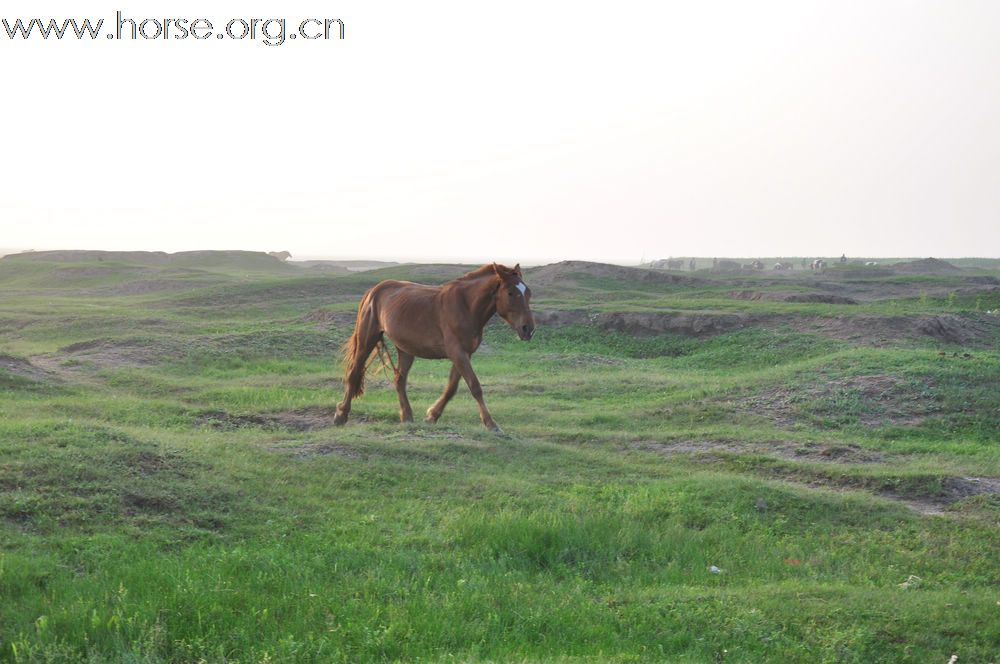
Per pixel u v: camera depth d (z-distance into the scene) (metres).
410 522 8.52
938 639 6.42
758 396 17.33
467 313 13.17
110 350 22.73
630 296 40.62
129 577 6.26
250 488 8.92
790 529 9.44
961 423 15.78
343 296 43.62
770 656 6.07
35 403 14.16
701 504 9.87
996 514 10.05
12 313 34.34
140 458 9.07
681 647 6.19
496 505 9.26
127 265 67.00
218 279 58.47
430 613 6.20
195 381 19.55
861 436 14.95
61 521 7.37
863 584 7.82
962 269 82.94
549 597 6.90
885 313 27.91
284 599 6.20
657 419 15.95
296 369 22.73
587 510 9.25
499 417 15.44
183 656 5.38
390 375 21.11
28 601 5.77
